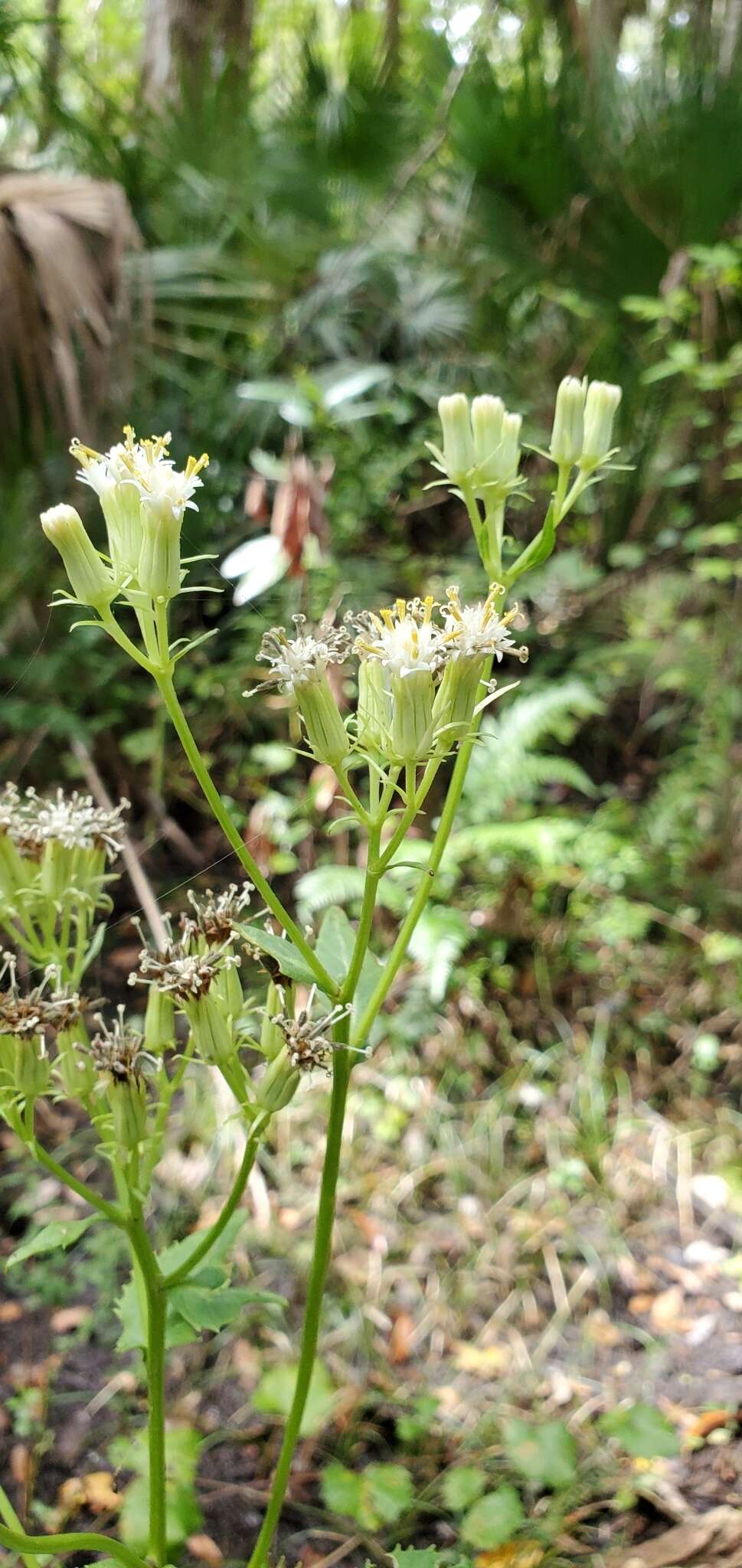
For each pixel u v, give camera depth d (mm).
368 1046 119
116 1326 219
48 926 125
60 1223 117
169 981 111
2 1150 258
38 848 125
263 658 107
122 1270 231
